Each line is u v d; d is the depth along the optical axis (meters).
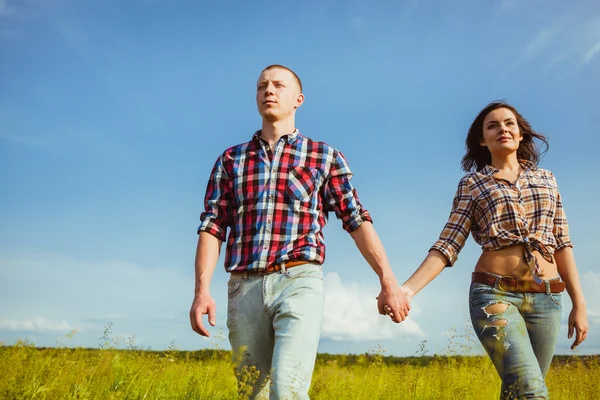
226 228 3.69
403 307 3.44
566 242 4.14
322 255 3.45
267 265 3.35
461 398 5.13
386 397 5.49
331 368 6.21
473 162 4.77
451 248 4.08
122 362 5.32
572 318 4.09
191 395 5.33
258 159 3.61
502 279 3.86
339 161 3.67
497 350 3.73
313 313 3.25
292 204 3.48
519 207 3.99
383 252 3.55
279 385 3.03
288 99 3.71
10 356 4.73
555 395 5.16
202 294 3.41
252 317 3.36
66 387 4.43
